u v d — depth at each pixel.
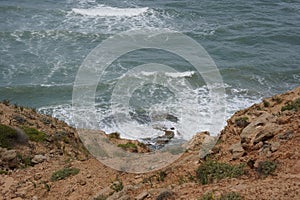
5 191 17.42
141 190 14.41
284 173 12.87
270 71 54.88
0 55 55.94
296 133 15.05
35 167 20.41
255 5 82.44
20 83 49.09
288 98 21.64
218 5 81.25
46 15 71.69
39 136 24.78
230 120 20.98
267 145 15.07
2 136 22.44
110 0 82.12
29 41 60.88
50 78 50.56
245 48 63.28
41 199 16.45
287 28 70.94
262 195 11.27
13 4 76.00
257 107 22.14
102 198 14.66
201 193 12.27
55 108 43.81
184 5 80.38
